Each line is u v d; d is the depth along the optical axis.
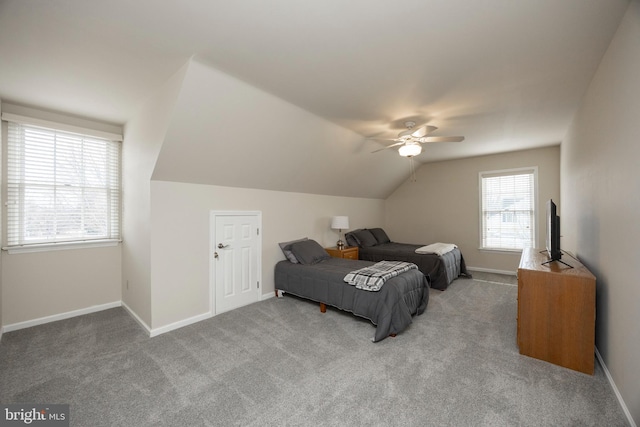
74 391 1.93
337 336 2.77
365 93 2.78
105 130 3.54
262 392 1.91
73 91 2.71
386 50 2.07
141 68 2.32
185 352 2.46
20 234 3.01
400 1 1.58
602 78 2.20
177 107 2.41
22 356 2.40
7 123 2.92
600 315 2.22
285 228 4.32
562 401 1.80
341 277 3.24
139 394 1.90
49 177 3.18
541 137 4.29
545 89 2.70
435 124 3.68
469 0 1.58
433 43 1.99
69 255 3.32
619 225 1.85
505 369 2.17
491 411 1.72
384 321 2.70
